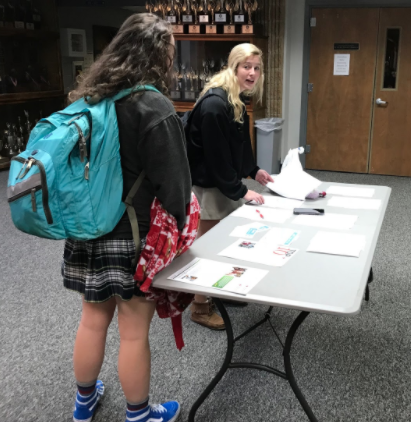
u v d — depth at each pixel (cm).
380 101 577
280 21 572
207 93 218
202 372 210
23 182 125
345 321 249
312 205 225
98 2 668
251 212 213
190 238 156
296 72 605
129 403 158
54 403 192
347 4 562
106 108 132
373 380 202
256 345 229
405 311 258
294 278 144
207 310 243
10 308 267
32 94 630
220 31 536
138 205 140
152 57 136
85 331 159
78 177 127
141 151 132
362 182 563
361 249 167
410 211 440
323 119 610
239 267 153
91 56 758
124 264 140
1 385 203
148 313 152
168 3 544
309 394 194
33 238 382
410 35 548
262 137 569
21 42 615
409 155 585
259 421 180
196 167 235
